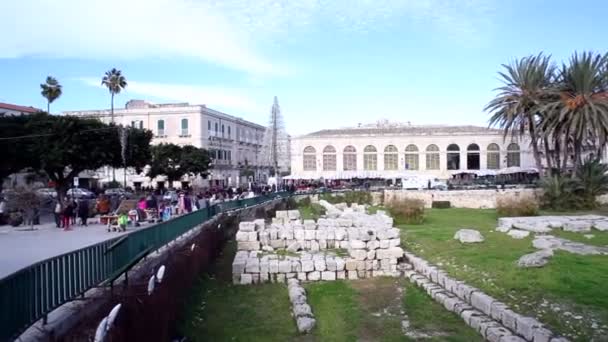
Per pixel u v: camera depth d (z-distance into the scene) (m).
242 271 19.28
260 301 16.80
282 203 51.41
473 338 12.27
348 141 93.06
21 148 41.44
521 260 16.09
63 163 40.84
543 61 55.00
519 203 39.00
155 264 13.62
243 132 104.56
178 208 36.97
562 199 44.81
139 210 30.48
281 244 23.58
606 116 45.28
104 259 10.95
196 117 81.62
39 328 7.84
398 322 14.05
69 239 21.09
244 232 23.27
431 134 91.50
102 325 6.50
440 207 54.84
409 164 91.88
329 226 25.80
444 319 14.01
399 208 35.59
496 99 56.59
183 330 13.62
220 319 14.89
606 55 49.28
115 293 9.74
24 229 25.67
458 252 20.23
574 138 50.06
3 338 6.69
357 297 16.94
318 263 19.55
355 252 19.80
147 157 52.12
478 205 55.91
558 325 11.02
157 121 82.62
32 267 7.70
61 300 8.72
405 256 21.52
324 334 13.33
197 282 18.92
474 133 90.25
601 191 45.88
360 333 13.34
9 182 61.84
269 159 66.38
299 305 15.26
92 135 43.47
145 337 9.97
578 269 14.98
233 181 95.56
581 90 48.19
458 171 87.25
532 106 54.03
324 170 93.44
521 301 12.90
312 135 95.19
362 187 69.31
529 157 88.00
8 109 69.38
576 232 25.05
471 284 15.20
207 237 22.64
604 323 10.91
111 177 82.50
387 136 92.19
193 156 69.50
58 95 71.31
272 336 13.30
